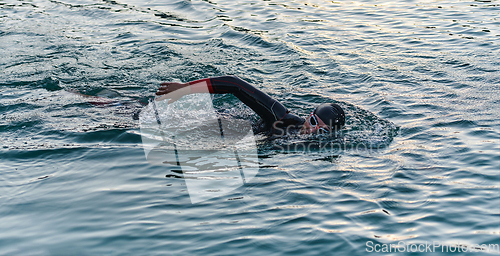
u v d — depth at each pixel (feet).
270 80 18.45
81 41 24.44
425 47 22.11
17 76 18.58
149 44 23.90
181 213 8.57
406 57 20.68
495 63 18.74
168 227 8.13
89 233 8.02
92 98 16.15
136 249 7.53
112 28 27.40
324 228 7.95
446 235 7.59
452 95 15.35
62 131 12.99
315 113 11.90
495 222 7.84
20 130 13.14
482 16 27.50
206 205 8.83
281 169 10.37
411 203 8.65
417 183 9.41
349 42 23.88
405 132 12.35
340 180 9.73
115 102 15.72
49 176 10.28
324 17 29.81
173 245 7.59
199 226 8.13
